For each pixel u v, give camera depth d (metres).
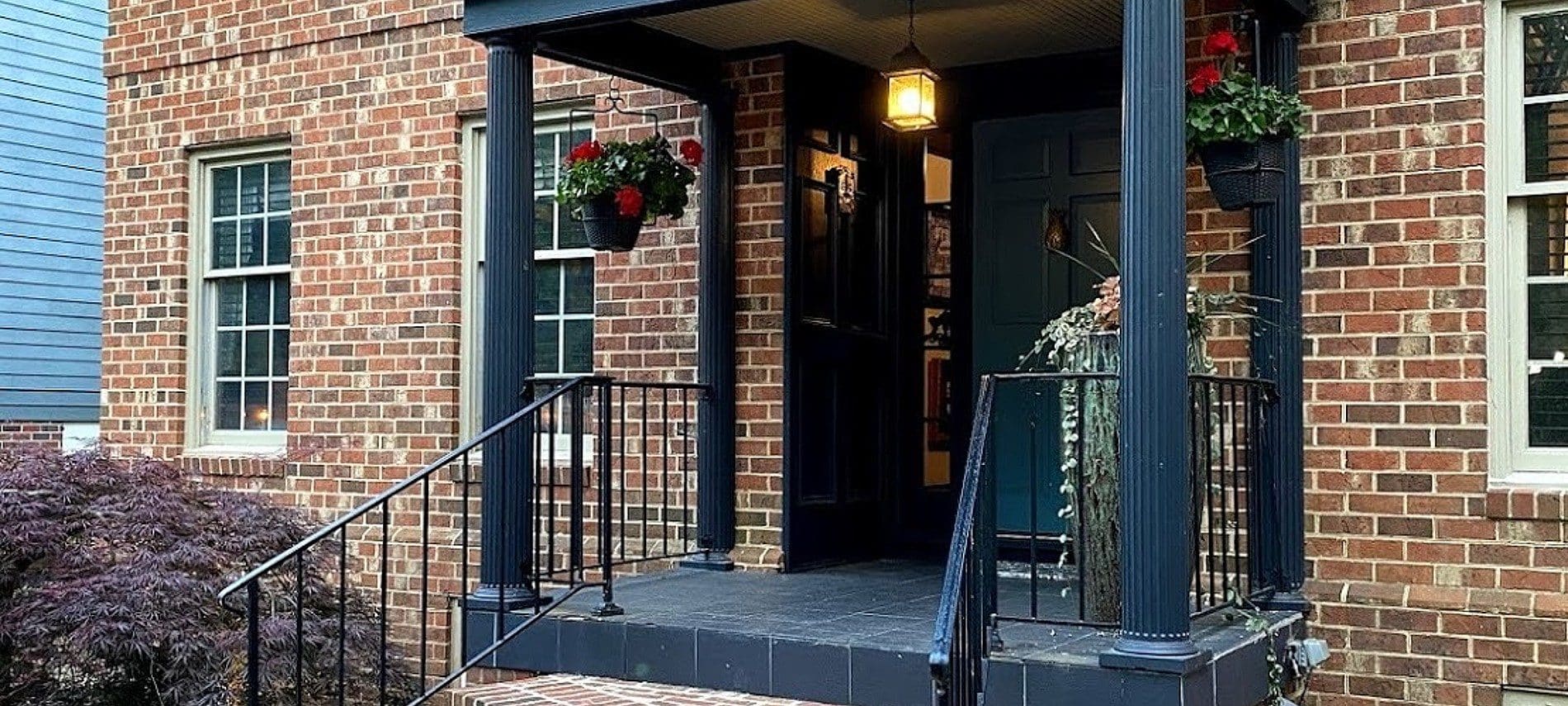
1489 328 4.81
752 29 5.93
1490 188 4.83
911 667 4.33
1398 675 4.85
